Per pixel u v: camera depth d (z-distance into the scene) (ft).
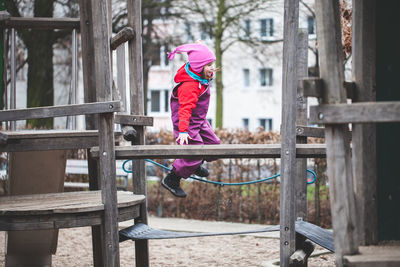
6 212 14.83
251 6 71.20
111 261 15.19
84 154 43.50
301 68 20.12
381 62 13.23
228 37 74.84
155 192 40.32
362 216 13.15
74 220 15.07
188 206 39.01
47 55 64.08
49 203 16.19
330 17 12.26
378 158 13.35
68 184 40.75
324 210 34.83
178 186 19.38
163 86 144.97
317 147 14.10
